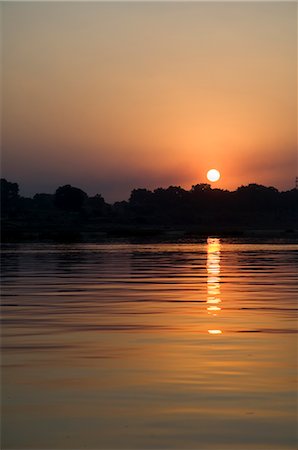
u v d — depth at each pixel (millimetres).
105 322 33156
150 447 15219
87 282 56250
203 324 32500
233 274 66000
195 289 50156
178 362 23578
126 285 53406
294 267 77312
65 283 55188
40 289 50031
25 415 17453
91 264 83375
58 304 40562
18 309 38188
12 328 31281
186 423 16750
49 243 187250
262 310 37656
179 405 18219
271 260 93938
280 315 35625
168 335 29266
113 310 37750
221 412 17578
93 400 18766
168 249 140000
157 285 53438
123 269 73625
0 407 18141
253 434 15992
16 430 16328
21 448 15227
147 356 24688
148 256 107312
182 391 19641
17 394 19438
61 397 19094
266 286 52562
